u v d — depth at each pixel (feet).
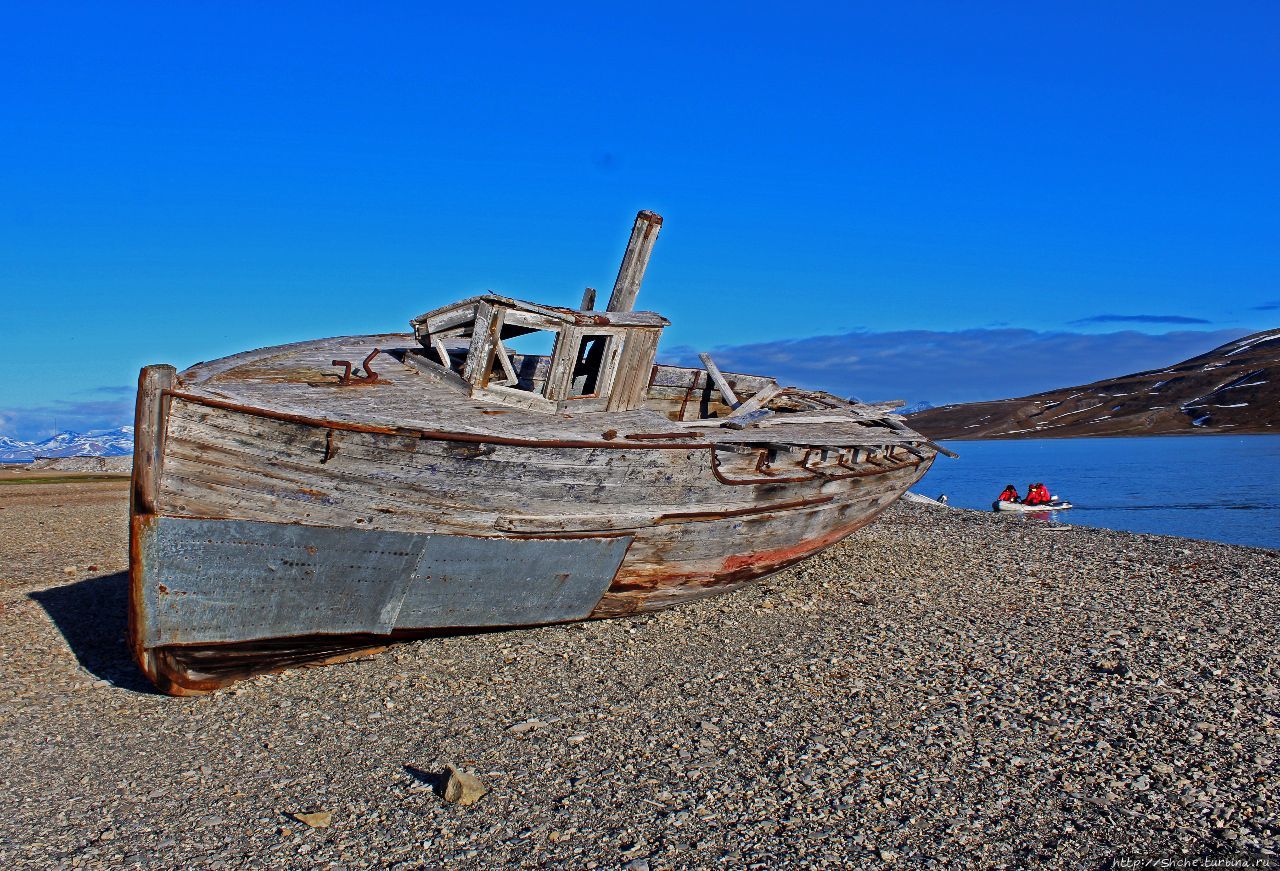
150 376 25.48
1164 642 35.27
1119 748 24.99
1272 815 21.25
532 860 19.31
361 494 28.48
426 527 29.86
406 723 27.27
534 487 31.35
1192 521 113.50
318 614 29.58
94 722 27.61
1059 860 19.36
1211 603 41.91
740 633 36.50
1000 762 24.11
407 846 19.94
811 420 45.37
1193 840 20.17
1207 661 32.78
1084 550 56.95
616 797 22.20
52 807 21.95
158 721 27.68
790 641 35.40
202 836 20.45
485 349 33.12
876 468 47.96
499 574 32.14
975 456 359.87
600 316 34.96
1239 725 26.61
